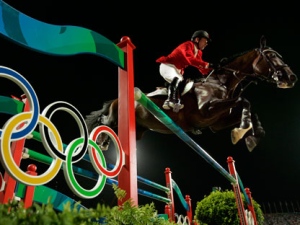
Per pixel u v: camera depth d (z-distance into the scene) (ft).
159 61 12.02
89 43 5.96
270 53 11.49
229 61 12.03
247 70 11.69
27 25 4.65
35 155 6.21
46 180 4.05
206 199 24.77
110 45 6.69
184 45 11.98
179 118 11.36
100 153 5.28
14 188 6.19
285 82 10.96
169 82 11.23
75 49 5.53
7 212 2.22
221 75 11.90
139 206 4.74
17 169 3.70
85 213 2.48
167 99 10.54
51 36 5.07
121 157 5.79
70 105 4.85
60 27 5.33
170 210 13.23
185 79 11.31
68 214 2.14
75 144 4.70
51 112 4.43
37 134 5.58
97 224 3.07
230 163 17.31
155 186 11.75
